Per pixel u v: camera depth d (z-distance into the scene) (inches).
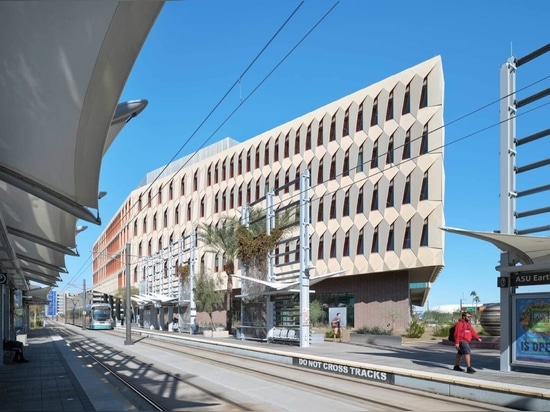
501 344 585.6
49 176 458.3
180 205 2805.1
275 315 1164.5
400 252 1727.4
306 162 2107.5
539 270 553.9
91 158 415.5
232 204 2460.6
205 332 1544.0
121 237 3563.0
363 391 520.7
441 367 624.4
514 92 581.0
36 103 358.0
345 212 1940.2
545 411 409.1
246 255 1259.8
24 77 332.8
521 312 570.6
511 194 605.3
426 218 1676.9
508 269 577.3
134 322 3312.0
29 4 271.9
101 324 2330.2
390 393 508.4
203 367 757.3
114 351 1085.1
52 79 333.1
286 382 586.9
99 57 312.2
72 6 273.3
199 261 2488.9
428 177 1689.2
